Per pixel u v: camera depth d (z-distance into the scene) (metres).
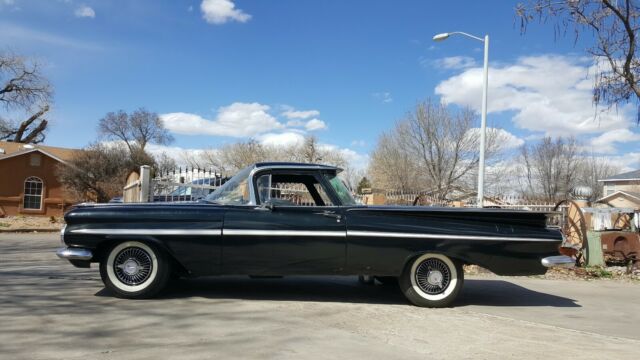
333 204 6.79
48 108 50.06
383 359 4.59
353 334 5.36
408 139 40.44
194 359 4.37
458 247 6.70
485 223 6.83
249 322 5.65
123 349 4.57
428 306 6.80
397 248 6.64
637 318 6.89
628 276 11.47
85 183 34.06
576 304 7.76
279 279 8.57
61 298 6.53
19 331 5.02
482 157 19.58
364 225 6.62
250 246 6.57
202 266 6.58
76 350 4.50
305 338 5.12
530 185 57.03
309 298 7.09
